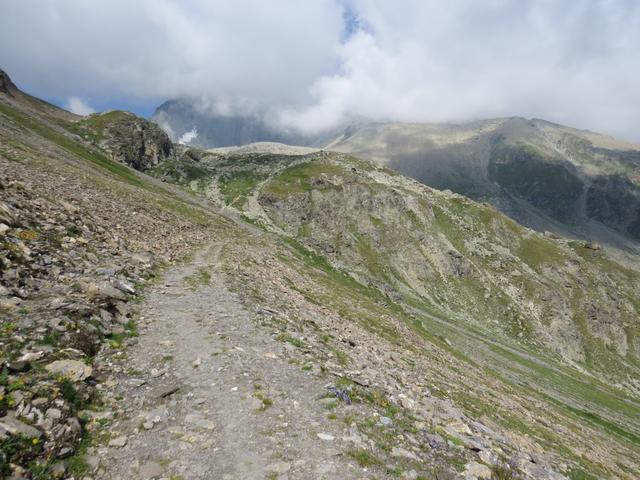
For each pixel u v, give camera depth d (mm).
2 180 23812
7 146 45188
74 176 46156
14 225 18328
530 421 30578
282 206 196750
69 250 20016
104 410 9945
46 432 8180
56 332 11906
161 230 41125
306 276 64188
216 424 10070
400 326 57219
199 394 11438
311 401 12086
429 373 28281
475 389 33406
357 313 45906
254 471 8484
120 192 51719
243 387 12078
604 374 176500
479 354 117250
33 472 7227
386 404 13344
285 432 10109
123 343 13758
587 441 39625
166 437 9336
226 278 28172
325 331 24438
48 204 24922
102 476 7844
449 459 10719
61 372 10180
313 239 173125
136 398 10758
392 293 148625
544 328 183625
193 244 42719
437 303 177250
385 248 196000
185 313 18484
